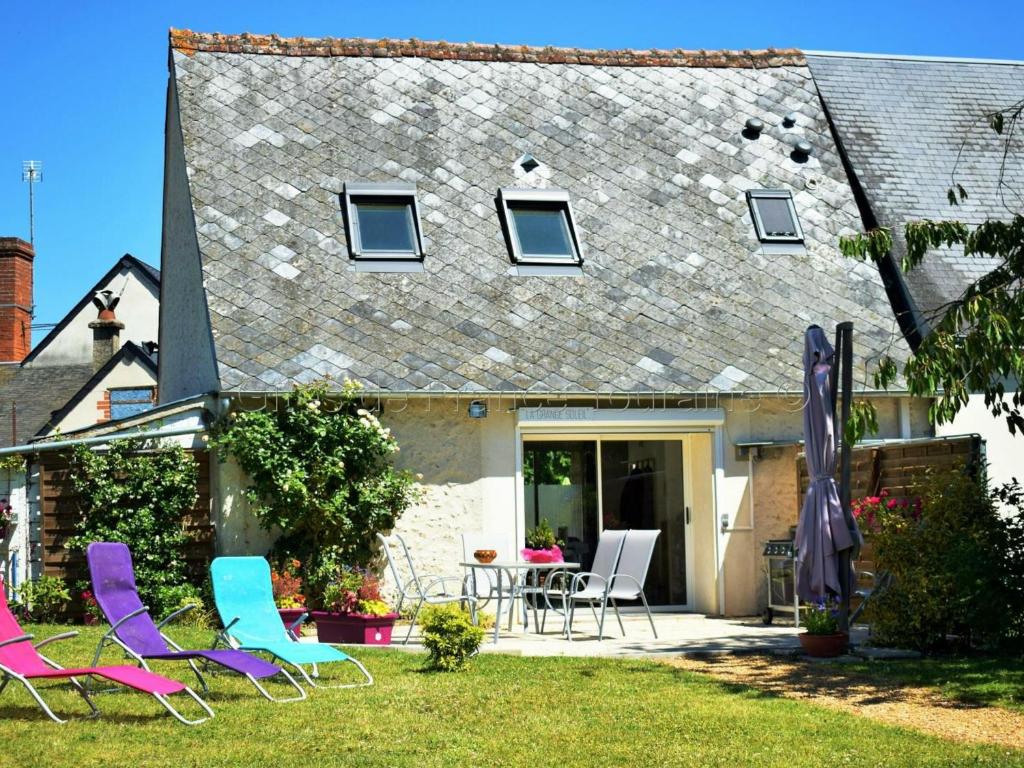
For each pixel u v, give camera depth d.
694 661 11.51
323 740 7.88
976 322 11.86
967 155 19.70
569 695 9.48
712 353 16.23
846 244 11.96
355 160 17.61
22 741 7.68
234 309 15.42
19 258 36.16
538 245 17.14
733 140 19.27
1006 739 8.07
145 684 8.36
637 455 16.59
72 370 34.97
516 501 15.46
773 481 16.23
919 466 14.02
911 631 12.12
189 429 14.79
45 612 14.53
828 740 7.92
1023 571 11.83
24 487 15.20
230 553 14.66
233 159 17.23
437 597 12.86
